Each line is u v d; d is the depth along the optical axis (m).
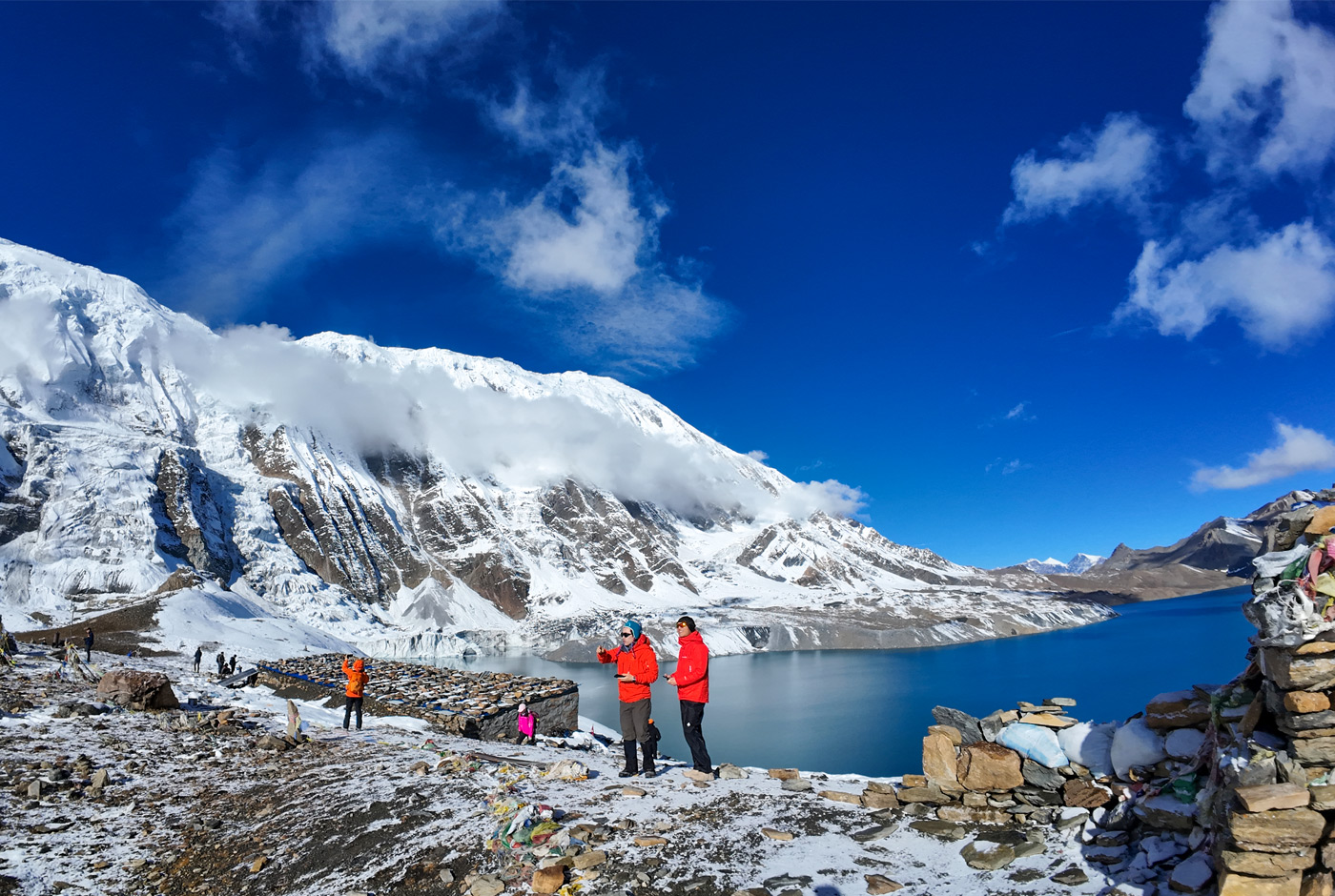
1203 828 5.84
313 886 7.88
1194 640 196.25
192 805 12.14
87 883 9.03
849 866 6.91
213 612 103.75
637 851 7.55
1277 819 4.93
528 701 27.73
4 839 10.31
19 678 26.56
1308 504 5.82
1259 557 6.03
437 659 185.75
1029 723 8.06
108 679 22.80
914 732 97.19
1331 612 5.22
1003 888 6.15
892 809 8.51
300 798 11.82
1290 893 4.84
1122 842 6.56
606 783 10.88
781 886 6.53
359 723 22.33
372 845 8.72
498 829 8.41
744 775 10.97
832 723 105.31
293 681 34.34
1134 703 114.81
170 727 19.06
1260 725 5.71
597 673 160.25
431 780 11.88
